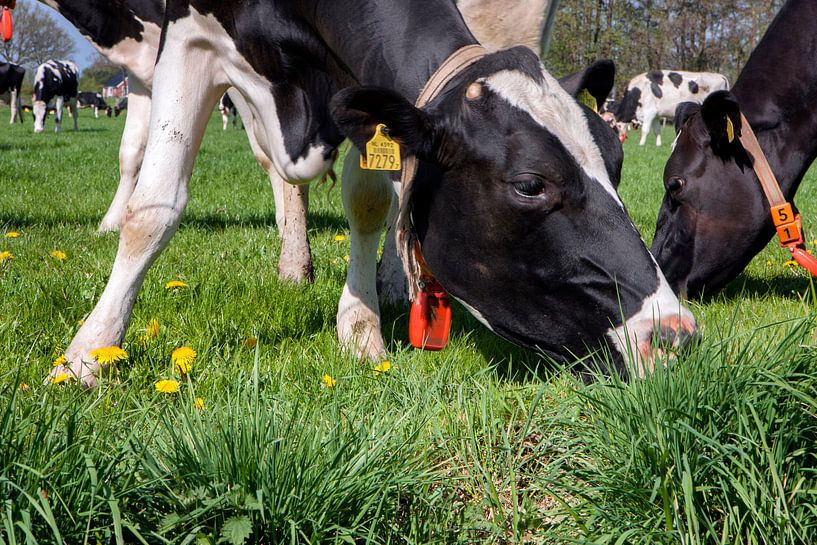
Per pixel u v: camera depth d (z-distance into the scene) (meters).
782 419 2.38
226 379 3.18
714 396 2.41
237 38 3.45
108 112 44.97
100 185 10.23
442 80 2.77
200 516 2.09
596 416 2.58
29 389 3.00
